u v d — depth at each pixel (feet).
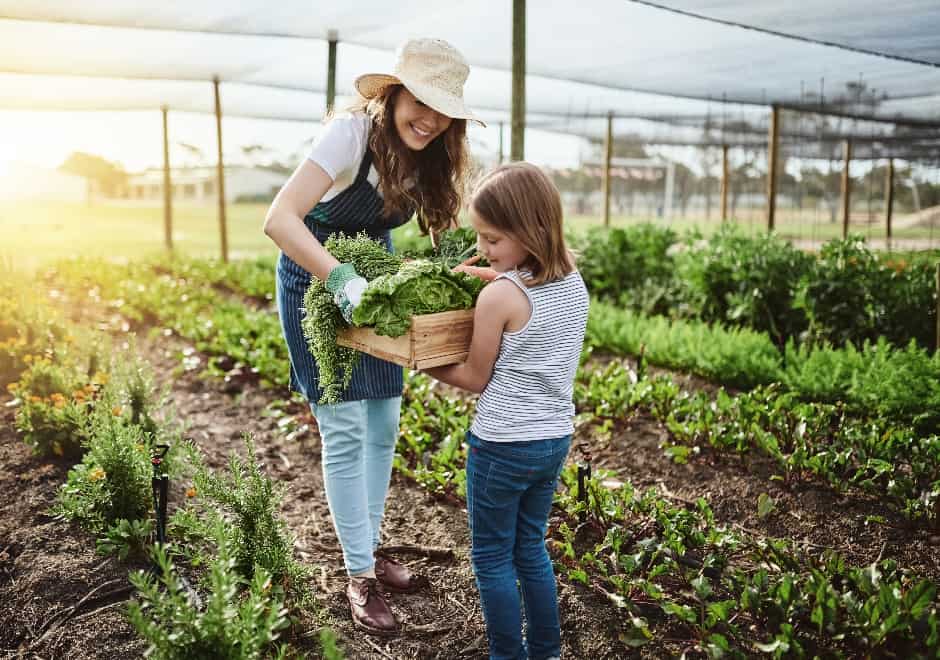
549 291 8.14
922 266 25.22
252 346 23.79
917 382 16.65
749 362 19.89
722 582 10.96
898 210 106.73
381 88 9.39
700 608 10.50
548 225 7.97
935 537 12.25
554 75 31.73
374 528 11.38
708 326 26.05
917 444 14.64
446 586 11.50
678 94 36.35
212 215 128.47
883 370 17.56
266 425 18.89
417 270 8.39
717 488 14.35
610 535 11.66
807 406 15.83
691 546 11.90
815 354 19.51
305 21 22.33
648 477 15.06
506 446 8.17
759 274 24.41
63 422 15.14
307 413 18.78
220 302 32.09
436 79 9.00
